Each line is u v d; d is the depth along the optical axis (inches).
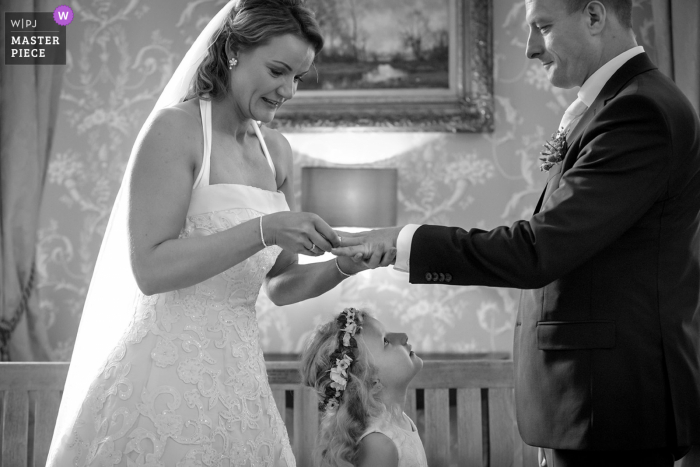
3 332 173.9
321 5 184.9
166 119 66.3
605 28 71.1
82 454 63.2
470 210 182.9
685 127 66.1
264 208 70.5
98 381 65.6
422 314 180.1
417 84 182.7
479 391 105.5
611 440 63.7
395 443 74.1
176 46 186.9
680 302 66.4
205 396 64.3
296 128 182.7
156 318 66.2
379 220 167.5
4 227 175.8
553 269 63.4
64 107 185.9
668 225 66.6
